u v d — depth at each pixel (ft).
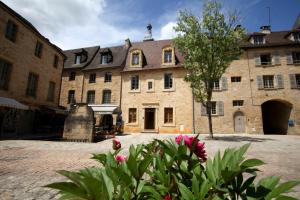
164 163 4.21
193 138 4.24
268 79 66.13
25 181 12.48
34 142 33.83
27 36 49.78
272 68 65.36
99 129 56.03
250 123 63.00
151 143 5.16
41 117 55.21
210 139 44.78
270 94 63.67
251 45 67.82
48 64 58.85
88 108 40.27
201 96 47.70
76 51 93.56
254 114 63.36
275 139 45.21
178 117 66.03
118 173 3.20
